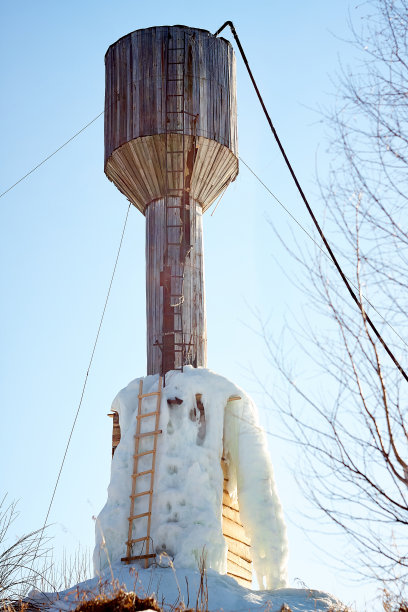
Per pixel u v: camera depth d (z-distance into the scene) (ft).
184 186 67.00
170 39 68.90
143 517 56.59
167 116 66.64
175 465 57.88
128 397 61.57
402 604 29.58
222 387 60.70
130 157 67.15
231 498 60.85
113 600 38.22
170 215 66.18
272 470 59.82
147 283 65.72
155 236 66.23
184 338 63.26
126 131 67.26
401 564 26.13
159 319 63.93
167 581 51.13
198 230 67.15
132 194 69.56
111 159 68.80
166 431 58.90
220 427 59.62
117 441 62.44
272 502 58.65
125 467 58.44
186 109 67.00
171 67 68.03
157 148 66.33
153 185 67.31
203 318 65.10
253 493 58.59
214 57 69.82
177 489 56.90
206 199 69.21
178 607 43.16
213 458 58.49
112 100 69.51
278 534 57.77
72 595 45.47
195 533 54.95
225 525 59.36
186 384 60.18
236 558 59.47
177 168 66.64
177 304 63.62
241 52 52.80
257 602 49.62
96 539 56.65
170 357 62.59
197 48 69.15
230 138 68.90
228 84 70.44
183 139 66.33
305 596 51.80
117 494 57.62
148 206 68.08
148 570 53.01
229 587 51.85
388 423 26.76
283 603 47.91
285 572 57.11
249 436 60.18
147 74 68.13
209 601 49.44
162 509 56.29
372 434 26.76
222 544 55.62
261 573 56.90
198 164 66.95
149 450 58.54
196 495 56.75
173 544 55.06
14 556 39.32
